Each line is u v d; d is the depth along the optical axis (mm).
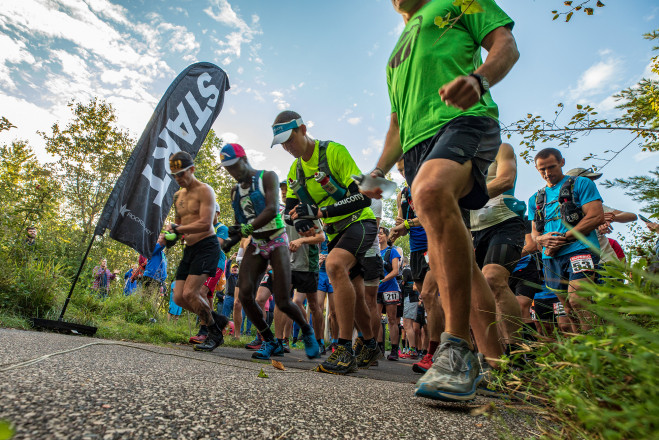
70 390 887
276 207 3521
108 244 15852
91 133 20906
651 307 484
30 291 3855
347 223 2979
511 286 3789
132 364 1511
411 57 1804
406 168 1847
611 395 652
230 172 3555
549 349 941
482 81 1228
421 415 1112
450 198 1284
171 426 747
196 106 4887
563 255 3148
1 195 5168
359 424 947
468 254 1280
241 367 1984
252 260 3619
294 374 1980
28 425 643
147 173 4340
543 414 927
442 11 1736
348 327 2705
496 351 1760
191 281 3785
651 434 485
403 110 1854
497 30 1606
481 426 1041
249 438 749
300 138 3016
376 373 3047
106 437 647
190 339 3988
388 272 6355
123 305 5980
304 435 809
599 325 857
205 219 3875
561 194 3229
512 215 2738
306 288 5273
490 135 1535
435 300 3467
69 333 3154
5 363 1178
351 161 2992
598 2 1644
